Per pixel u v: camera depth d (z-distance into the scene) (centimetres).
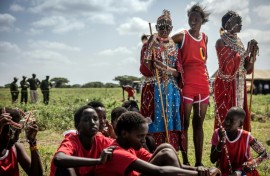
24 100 3027
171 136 635
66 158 407
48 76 2733
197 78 637
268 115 1795
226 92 679
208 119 1703
